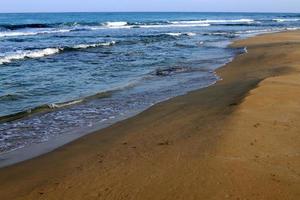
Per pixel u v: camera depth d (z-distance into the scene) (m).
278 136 8.26
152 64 22.61
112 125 10.72
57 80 17.36
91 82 17.06
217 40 39.88
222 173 6.45
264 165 6.78
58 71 19.84
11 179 7.18
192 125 9.53
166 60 24.30
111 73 19.45
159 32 53.78
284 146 7.72
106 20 99.94
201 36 45.84
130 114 11.90
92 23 72.25
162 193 5.98
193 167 6.73
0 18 103.06
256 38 39.47
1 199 6.24
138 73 19.50
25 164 7.97
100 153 8.26
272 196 5.78
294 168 6.73
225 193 5.84
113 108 12.68
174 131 9.28
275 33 48.06
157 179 6.44
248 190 5.92
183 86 16.17
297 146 7.75
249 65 21.20
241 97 11.74
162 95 14.49
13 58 24.11
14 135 9.96
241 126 8.78
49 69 20.50
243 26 75.44
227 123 9.05
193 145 7.87
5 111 12.23
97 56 26.42
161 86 16.25
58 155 8.41
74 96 14.38
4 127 10.62
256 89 12.38
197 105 12.02
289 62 20.53
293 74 15.77
